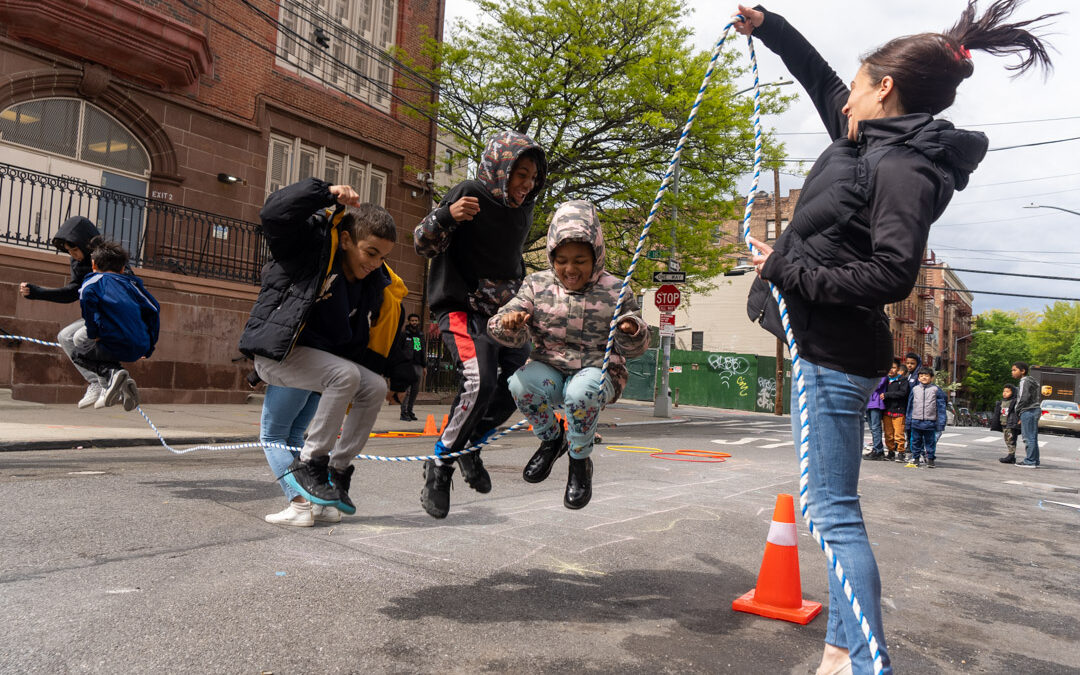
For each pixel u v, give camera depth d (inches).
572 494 129.2
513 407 138.1
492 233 130.5
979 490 358.6
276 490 218.5
